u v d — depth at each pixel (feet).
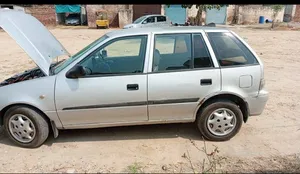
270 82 21.20
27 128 10.91
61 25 88.43
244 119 12.00
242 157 10.52
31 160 10.38
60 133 12.58
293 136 12.19
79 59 10.81
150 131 12.78
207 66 10.99
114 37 11.09
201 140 11.88
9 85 10.79
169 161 10.30
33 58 10.59
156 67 10.86
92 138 12.12
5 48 40.98
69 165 10.05
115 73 10.69
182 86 10.80
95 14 85.25
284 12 97.45
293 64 28.19
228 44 11.28
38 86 10.52
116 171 9.68
